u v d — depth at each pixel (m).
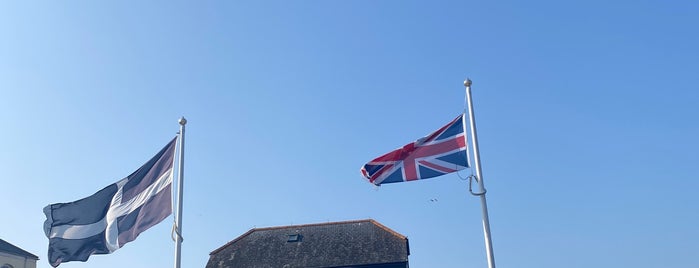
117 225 17.33
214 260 40.59
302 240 41.09
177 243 17.41
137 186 17.88
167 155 18.27
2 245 36.25
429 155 17.84
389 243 39.34
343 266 38.00
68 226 17.23
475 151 17.52
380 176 17.67
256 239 41.97
